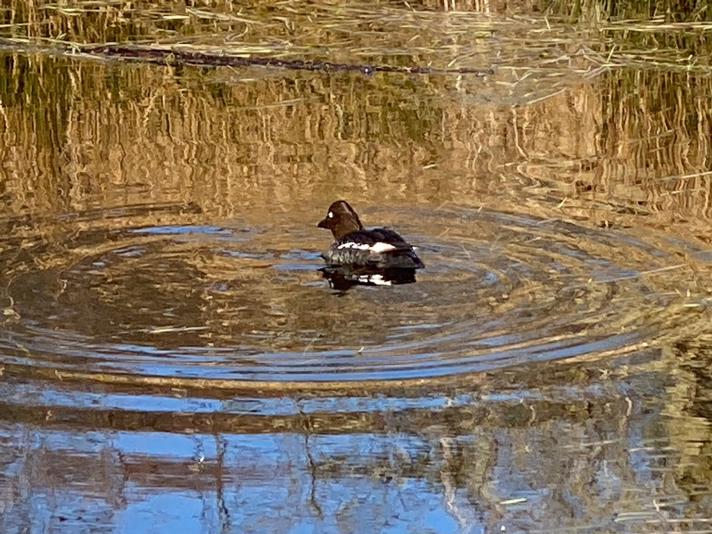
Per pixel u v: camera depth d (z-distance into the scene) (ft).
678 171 37.73
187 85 47.32
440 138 41.11
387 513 20.26
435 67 49.83
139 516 20.06
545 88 47.09
